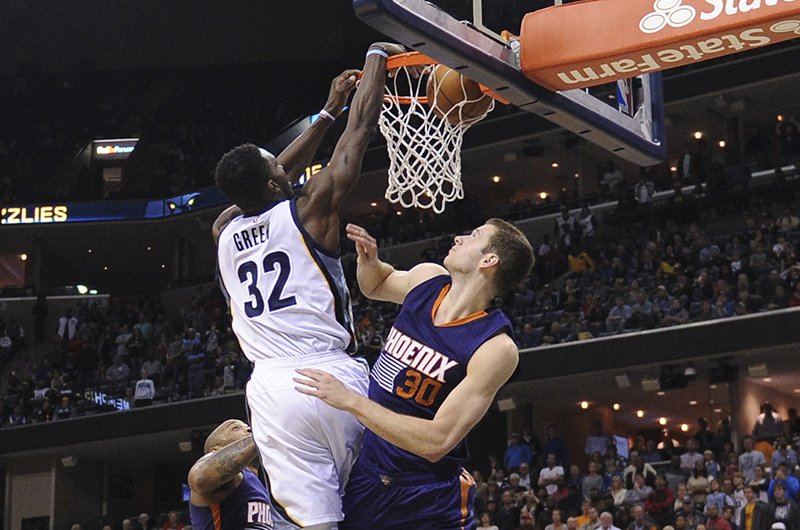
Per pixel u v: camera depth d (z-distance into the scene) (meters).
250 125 28.06
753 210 17.92
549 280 19.11
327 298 3.25
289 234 3.25
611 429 20.89
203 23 29.47
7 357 23.44
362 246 3.43
